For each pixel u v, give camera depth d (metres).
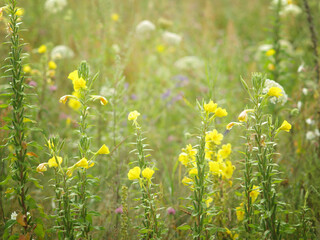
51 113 6.12
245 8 14.29
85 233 3.39
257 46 10.81
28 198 3.42
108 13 8.44
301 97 6.08
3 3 3.71
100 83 5.81
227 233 3.66
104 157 5.34
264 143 3.26
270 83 4.31
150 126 7.24
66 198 3.22
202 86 8.77
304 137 5.54
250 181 3.39
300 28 8.87
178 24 11.85
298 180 4.75
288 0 7.41
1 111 4.64
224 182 3.75
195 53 10.59
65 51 7.69
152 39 10.61
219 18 13.83
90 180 3.35
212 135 3.37
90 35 8.39
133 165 5.12
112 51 7.59
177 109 8.31
